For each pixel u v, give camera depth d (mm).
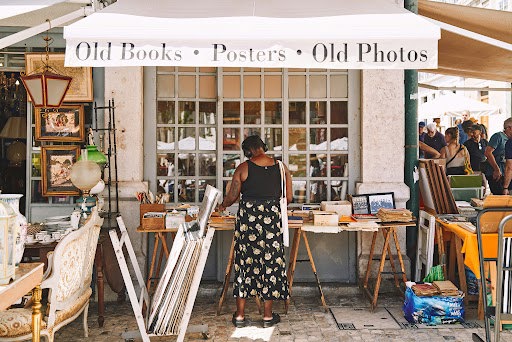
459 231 4945
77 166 4918
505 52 6648
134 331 4609
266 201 4891
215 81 6238
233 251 5461
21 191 7324
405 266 5957
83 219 4914
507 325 4617
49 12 5348
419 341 4566
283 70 6203
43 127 5836
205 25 3994
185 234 4301
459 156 8125
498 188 9031
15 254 2941
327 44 3863
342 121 6234
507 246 3758
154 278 5445
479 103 12438
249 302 5715
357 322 5059
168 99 6191
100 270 5004
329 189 6227
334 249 6129
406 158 6012
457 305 4973
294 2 4766
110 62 3818
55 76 4785
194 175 6250
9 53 5879
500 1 16500
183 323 4051
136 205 5844
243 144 5051
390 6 4641
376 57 3881
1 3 4258
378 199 5859
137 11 4367
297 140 6242
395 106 5984
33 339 3361
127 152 5879
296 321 5113
